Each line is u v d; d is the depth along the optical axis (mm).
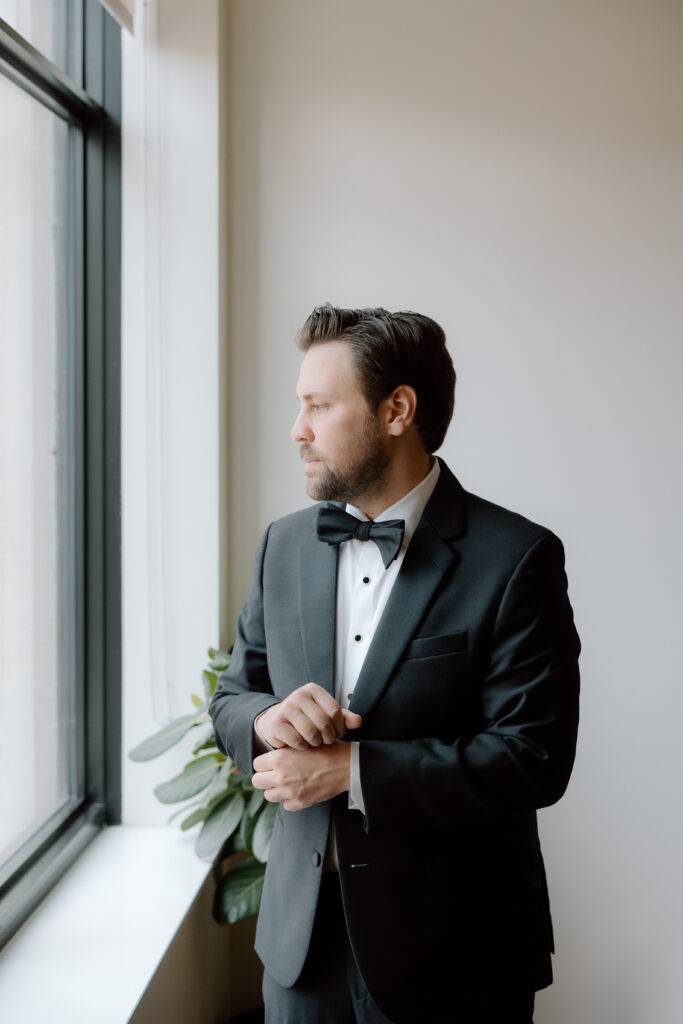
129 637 2000
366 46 2053
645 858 2148
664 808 2143
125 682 2004
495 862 1204
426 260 2082
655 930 2150
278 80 2062
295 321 2102
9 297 1610
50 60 1771
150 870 1785
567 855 2160
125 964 1438
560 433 2104
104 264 1959
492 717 1163
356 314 1222
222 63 1986
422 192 2070
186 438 1985
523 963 1200
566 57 2033
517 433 2109
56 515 1845
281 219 2084
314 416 1214
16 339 1641
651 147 2043
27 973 1405
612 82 2033
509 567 1176
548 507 2119
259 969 2174
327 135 2068
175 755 1993
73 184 1899
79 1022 1275
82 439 1948
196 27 1933
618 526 2113
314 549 1312
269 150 2074
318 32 2053
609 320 2078
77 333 1920
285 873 1259
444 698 1160
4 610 1601
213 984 1969
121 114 1938
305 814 1230
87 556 1974
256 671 1389
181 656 2012
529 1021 1217
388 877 1157
